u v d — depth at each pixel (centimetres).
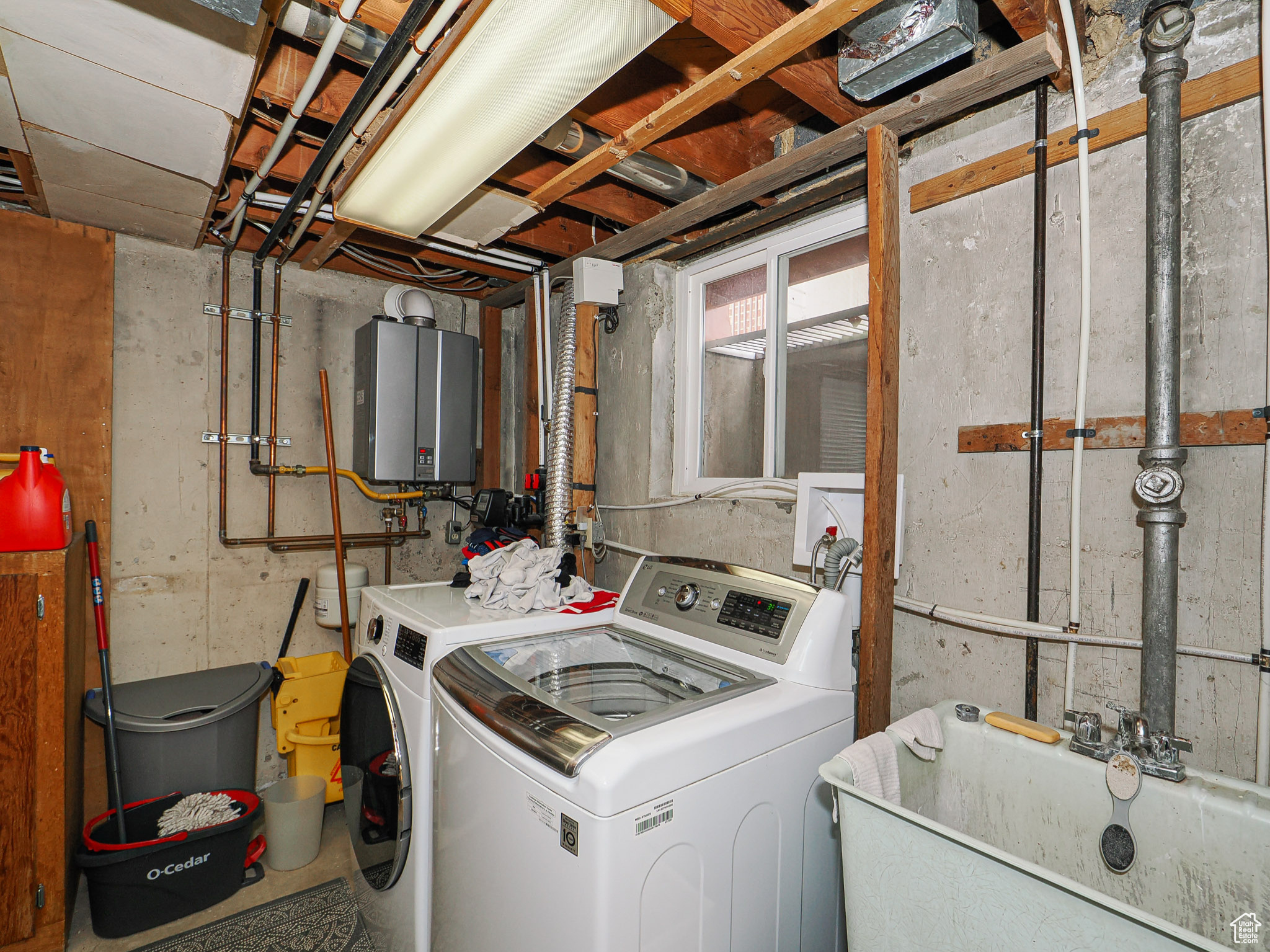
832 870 128
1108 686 124
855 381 182
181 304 242
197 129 157
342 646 271
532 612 171
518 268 264
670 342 240
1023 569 136
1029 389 136
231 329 253
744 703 116
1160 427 112
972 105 139
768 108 188
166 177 183
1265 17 101
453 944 124
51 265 215
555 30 113
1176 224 112
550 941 96
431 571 304
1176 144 112
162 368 238
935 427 154
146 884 178
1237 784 91
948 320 152
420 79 129
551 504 241
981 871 81
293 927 181
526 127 143
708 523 214
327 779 244
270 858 210
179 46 126
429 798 142
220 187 199
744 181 172
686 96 134
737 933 108
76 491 218
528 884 101
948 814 119
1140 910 67
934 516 153
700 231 229
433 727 141
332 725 247
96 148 167
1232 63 111
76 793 196
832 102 153
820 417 193
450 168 162
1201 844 91
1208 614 112
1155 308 113
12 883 163
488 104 135
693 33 155
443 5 111
